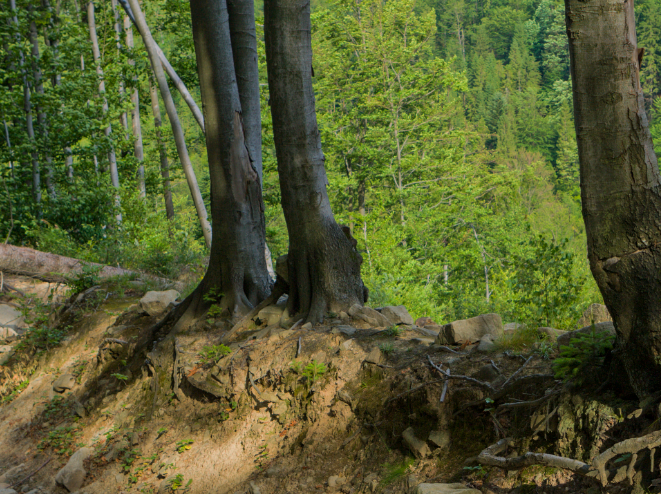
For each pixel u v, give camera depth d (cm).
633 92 279
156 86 2161
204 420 534
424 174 3312
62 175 1559
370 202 3244
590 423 298
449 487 316
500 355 403
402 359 449
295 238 587
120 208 1581
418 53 3322
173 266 1062
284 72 562
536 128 6919
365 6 3169
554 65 8150
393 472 376
